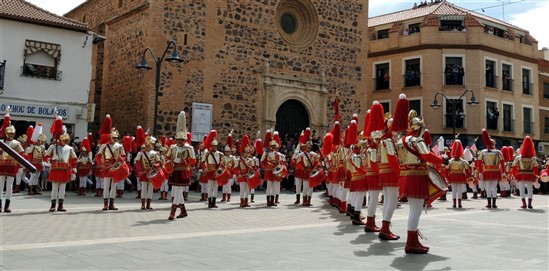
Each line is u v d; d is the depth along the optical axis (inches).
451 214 584.7
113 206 564.1
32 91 941.8
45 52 959.0
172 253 286.0
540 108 1830.7
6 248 297.1
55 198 533.3
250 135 1024.9
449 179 703.1
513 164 707.4
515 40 1736.0
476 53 1614.2
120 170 556.4
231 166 639.8
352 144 471.5
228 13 1016.2
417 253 300.2
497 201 852.6
